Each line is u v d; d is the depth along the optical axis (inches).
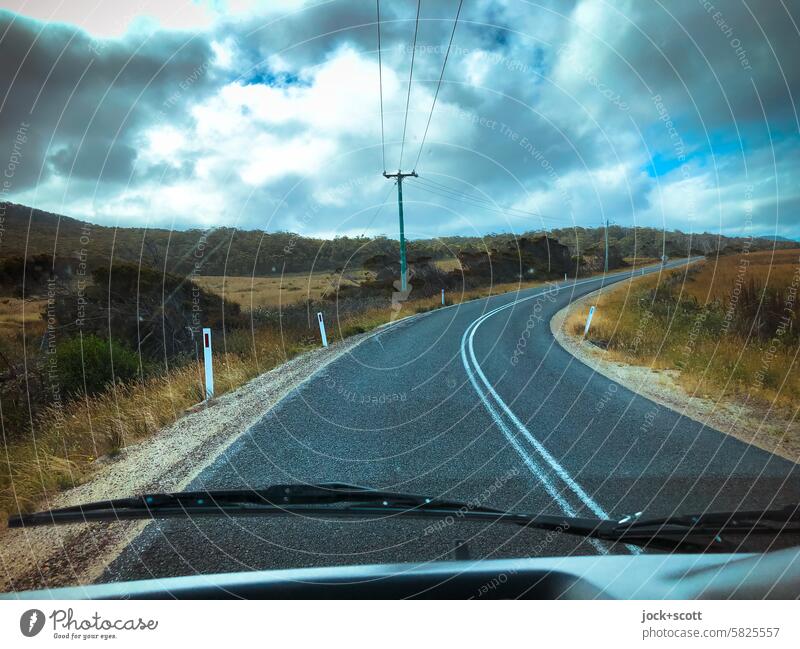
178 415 280.2
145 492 158.1
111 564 109.4
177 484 163.8
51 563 113.4
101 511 108.5
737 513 91.5
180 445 216.1
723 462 174.7
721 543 83.5
